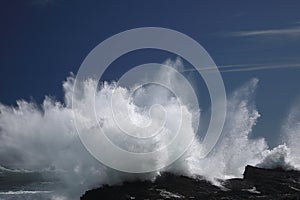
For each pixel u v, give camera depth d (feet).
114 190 156.35
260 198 154.71
